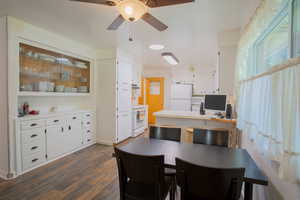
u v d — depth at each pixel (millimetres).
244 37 2139
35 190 2047
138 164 1217
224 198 1037
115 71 3787
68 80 3586
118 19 1766
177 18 2287
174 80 6824
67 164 2801
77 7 2023
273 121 1183
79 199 1898
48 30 2766
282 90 1041
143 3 1445
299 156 929
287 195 1094
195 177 1067
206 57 4723
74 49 3346
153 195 1352
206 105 3088
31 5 1978
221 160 1385
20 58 2578
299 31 1166
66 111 3348
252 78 1745
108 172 2539
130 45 3613
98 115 3998
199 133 1991
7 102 2268
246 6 1954
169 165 1280
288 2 1231
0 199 1865
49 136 2834
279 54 1504
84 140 3652
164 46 3672
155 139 2037
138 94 5422
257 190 1647
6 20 2234
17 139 2350
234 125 2686
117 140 3908
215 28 2635
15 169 2332
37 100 3047
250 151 1966
